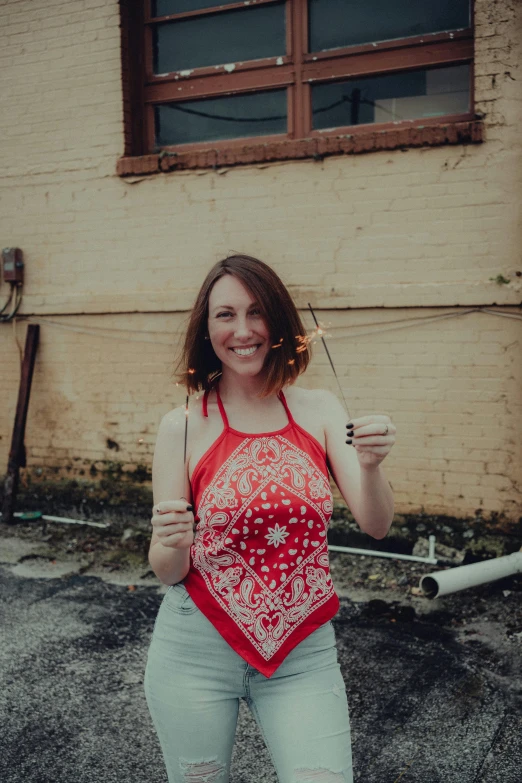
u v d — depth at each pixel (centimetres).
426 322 500
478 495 496
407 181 496
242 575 179
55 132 606
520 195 468
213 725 181
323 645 182
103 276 602
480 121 473
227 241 554
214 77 577
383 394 517
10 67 616
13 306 637
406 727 310
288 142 525
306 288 530
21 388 625
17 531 602
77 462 630
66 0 589
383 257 508
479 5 468
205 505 180
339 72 537
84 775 287
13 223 631
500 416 486
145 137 603
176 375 204
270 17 557
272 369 189
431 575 412
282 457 184
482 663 361
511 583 450
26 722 324
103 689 352
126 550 556
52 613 441
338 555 523
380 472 180
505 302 475
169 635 184
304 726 170
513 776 277
